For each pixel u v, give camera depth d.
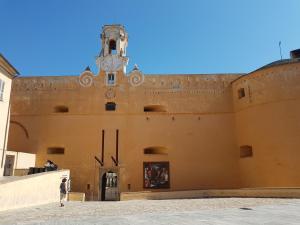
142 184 27.31
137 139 28.45
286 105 24.88
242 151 28.03
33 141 28.47
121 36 31.94
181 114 29.19
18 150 28.30
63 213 12.52
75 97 29.55
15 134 28.73
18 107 29.31
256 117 26.39
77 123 28.84
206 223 9.08
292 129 24.22
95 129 28.67
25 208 14.66
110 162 27.77
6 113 20.66
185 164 27.94
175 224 8.98
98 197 26.86
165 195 23.02
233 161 28.02
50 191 18.52
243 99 28.00
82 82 29.91
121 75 30.12
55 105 29.39
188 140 28.58
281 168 23.98
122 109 29.19
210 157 28.14
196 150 28.33
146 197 23.11
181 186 27.38
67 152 28.11
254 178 25.75
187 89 29.86
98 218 10.66
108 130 28.66
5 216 11.51
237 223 9.02
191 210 13.02
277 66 25.88
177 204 16.44
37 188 16.70
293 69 25.31
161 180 27.47
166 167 27.83
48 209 14.34
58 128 28.73
